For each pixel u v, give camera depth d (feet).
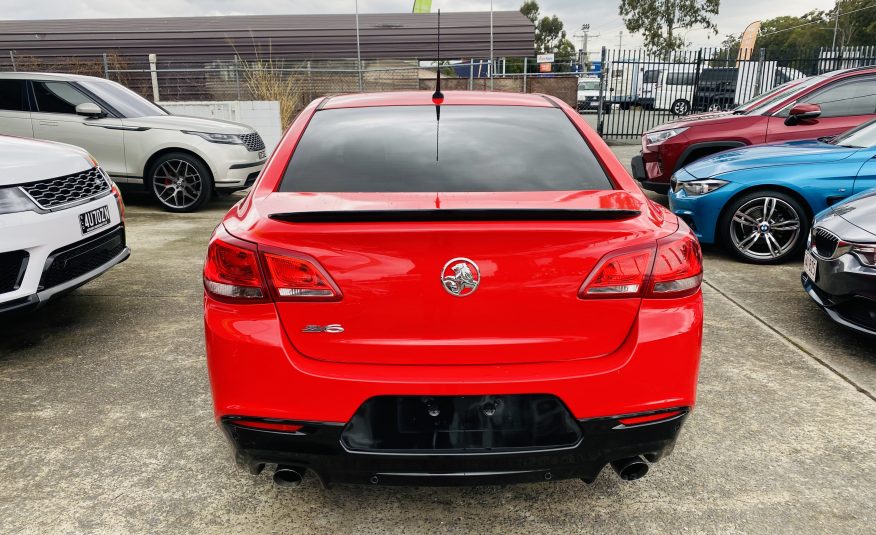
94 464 7.70
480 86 58.03
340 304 5.42
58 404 9.17
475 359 5.50
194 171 25.00
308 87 50.96
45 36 61.57
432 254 5.33
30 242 10.09
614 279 5.52
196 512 6.84
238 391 5.56
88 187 11.95
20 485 7.27
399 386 5.36
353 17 68.13
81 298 13.94
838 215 11.60
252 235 5.57
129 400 9.30
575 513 6.86
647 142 24.58
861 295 10.38
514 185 6.52
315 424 5.45
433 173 6.66
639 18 182.09
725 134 22.31
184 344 11.39
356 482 5.73
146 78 51.72
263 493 7.19
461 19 65.41
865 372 10.26
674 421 5.78
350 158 6.93
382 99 8.41
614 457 5.75
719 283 15.10
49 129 24.47
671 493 7.18
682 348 5.66
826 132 21.35
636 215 5.81
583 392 5.47
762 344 11.42
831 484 7.32
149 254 17.87
